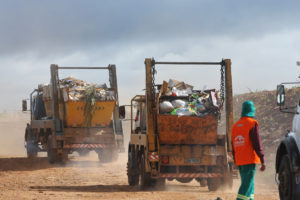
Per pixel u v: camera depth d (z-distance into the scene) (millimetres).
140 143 16812
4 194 14477
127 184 18219
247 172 10227
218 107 16172
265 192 15758
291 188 10398
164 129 15953
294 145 10422
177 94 16391
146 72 16016
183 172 16297
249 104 10438
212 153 16188
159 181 16391
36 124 30359
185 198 13570
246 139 10234
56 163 27016
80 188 16672
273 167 20906
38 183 18391
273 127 27062
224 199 13250
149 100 15961
